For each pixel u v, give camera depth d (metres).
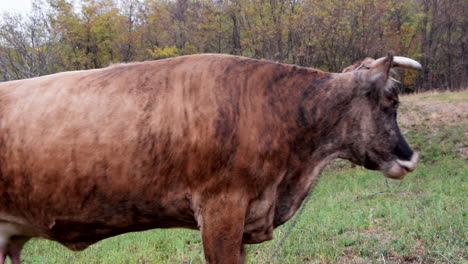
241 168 3.25
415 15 38.19
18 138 3.06
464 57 41.91
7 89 3.26
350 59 30.52
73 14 29.48
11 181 3.09
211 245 3.28
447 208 7.70
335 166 16.41
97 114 3.12
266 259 5.47
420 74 41.88
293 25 26.59
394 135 3.78
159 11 31.81
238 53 30.59
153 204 3.26
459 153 15.98
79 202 3.14
